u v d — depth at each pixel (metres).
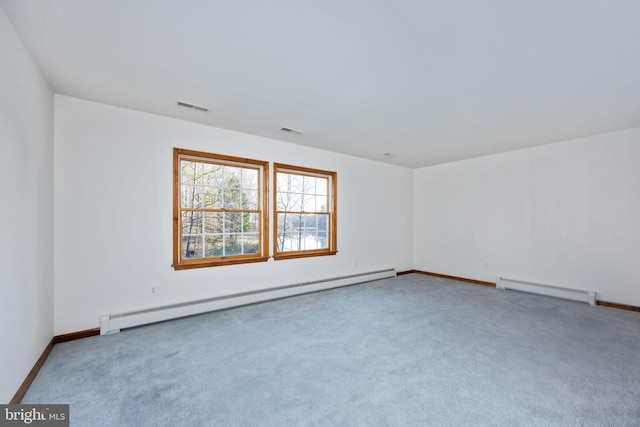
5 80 1.61
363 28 1.77
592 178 4.02
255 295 3.92
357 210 5.38
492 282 5.09
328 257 4.93
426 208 6.22
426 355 2.44
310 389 1.94
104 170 2.95
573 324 3.18
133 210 3.11
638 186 3.67
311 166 4.71
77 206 2.80
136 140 3.14
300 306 3.83
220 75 2.37
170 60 2.15
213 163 3.79
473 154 5.12
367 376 2.11
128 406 1.76
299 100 2.86
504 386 1.98
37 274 2.19
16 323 1.77
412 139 4.21
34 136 2.12
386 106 3.00
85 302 2.83
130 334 2.88
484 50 2.00
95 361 2.32
